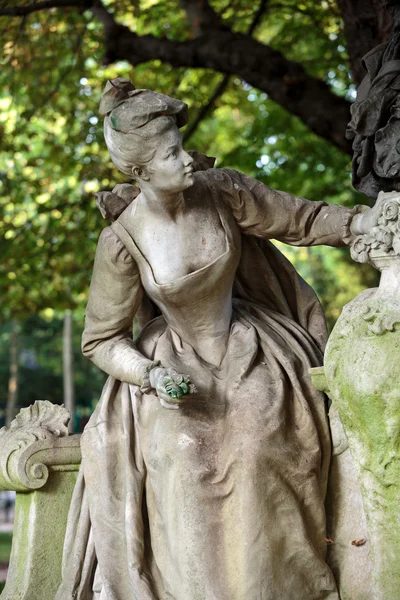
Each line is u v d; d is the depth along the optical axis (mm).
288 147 12164
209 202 4074
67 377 21312
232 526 3771
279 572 3754
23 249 11516
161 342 4195
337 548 3961
